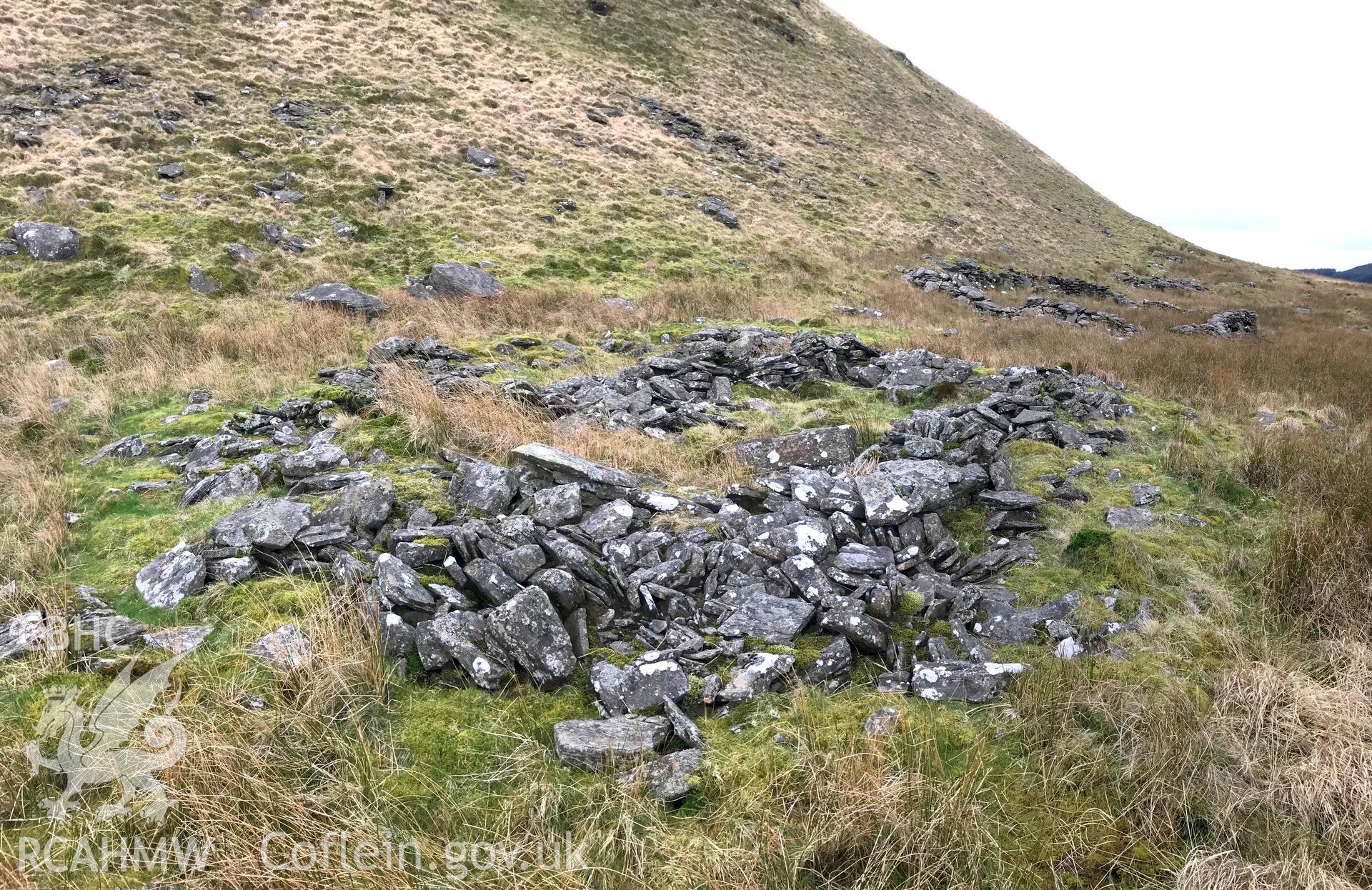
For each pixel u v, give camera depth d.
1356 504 6.42
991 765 3.67
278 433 7.64
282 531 5.12
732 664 4.30
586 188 23.69
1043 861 3.19
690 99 35.22
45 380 9.20
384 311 13.59
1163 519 6.63
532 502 5.63
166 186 17.25
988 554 5.82
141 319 12.30
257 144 19.78
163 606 4.57
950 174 42.84
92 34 22.47
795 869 3.02
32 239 13.88
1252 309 31.84
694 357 10.77
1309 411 11.17
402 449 7.16
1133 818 3.43
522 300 14.98
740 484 6.30
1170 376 12.55
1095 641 4.68
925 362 10.81
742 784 3.46
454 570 4.73
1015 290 28.50
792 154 34.72
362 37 27.95
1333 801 3.46
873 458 7.09
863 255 26.53
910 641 4.66
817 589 4.91
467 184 21.48
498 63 30.27
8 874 2.77
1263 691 4.09
